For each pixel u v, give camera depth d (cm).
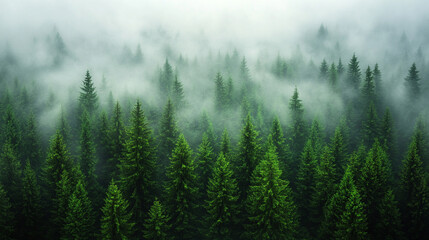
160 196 3131
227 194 2692
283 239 2573
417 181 3206
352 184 2595
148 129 3241
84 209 2694
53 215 3011
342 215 2483
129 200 2953
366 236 2522
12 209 3094
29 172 2953
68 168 3133
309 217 3194
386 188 3116
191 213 2862
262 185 2511
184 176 2788
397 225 2803
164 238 2595
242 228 2997
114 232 2411
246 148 3184
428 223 2934
